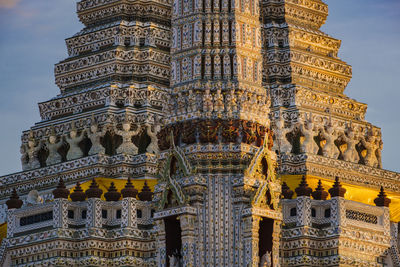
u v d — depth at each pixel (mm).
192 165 69250
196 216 68188
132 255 75438
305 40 99062
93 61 96875
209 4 72000
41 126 94875
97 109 92688
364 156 95750
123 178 88438
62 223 75312
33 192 82188
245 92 70625
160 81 95812
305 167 88750
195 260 67688
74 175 90250
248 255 67438
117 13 98812
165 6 99438
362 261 75125
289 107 92938
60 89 99125
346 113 97000
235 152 69250
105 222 76250
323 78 98438
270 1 99188
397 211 83875
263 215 68312
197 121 69750
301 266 73938
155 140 90812
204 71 71125
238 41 71375
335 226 74312
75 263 75125
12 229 77812
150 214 76688
